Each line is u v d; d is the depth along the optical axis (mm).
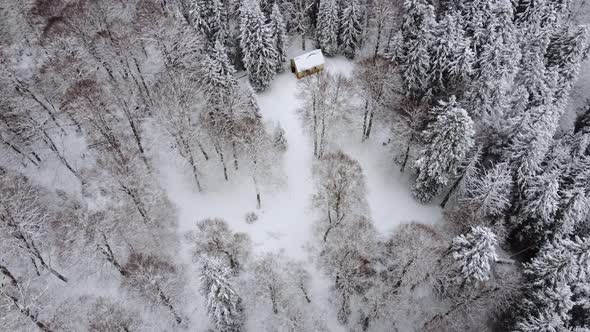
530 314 40188
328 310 45438
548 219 44688
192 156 52375
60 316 41906
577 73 58625
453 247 41812
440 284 43656
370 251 48031
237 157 53031
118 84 56000
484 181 45688
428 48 53938
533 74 55250
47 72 52719
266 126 56594
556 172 43562
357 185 52406
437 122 45625
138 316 42688
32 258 42188
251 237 49250
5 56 53375
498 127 51938
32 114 51844
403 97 56344
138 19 56531
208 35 58531
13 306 39906
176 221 49469
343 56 65750
